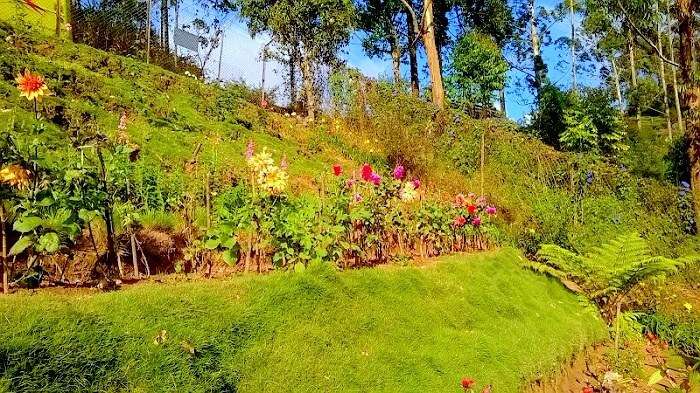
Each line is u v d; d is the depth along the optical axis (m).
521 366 4.30
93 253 3.62
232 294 3.16
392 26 22.81
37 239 2.92
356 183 5.46
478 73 17.69
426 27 17.77
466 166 11.95
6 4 9.80
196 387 2.52
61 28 10.63
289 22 14.66
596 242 9.33
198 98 10.16
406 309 4.17
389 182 5.51
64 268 3.25
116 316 2.55
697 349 6.97
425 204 6.45
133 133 6.71
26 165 2.97
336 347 3.33
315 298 3.55
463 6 23.08
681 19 11.59
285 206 4.16
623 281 6.98
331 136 11.30
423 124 12.53
